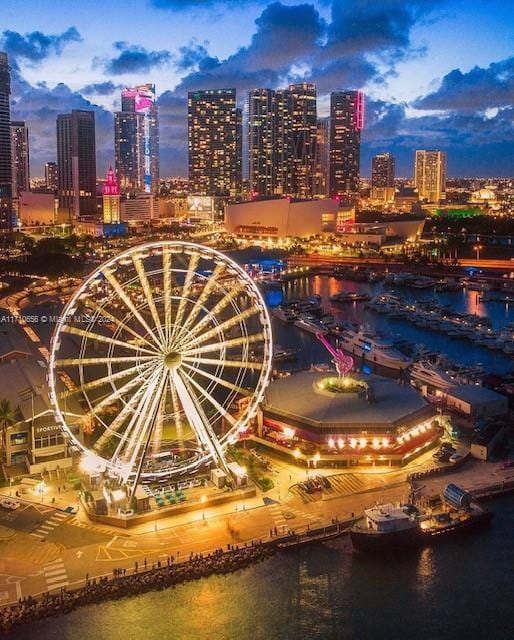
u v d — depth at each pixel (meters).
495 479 151.88
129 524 132.62
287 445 160.75
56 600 112.19
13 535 129.62
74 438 137.38
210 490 144.12
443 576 122.69
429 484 149.12
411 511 133.62
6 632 106.94
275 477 152.62
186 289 145.62
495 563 125.88
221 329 148.88
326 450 156.38
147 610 113.25
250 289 147.88
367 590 119.19
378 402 166.75
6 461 156.25
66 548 125.88
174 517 136.62
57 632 107.88
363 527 129.88
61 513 137.38
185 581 119.44
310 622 111.69
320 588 119.31
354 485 148.88
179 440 157.25
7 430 154.38
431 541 131.75
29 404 159.62
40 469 153.12
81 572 119.06
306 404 165.62
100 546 126.75
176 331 143.25
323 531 132.12
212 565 121.75
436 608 115.25
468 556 127.88
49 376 134.38
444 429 172.62
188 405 145.88
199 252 144.00
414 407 165.50
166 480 145.88
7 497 141.75
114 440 165.12
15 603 111.06
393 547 128.75
